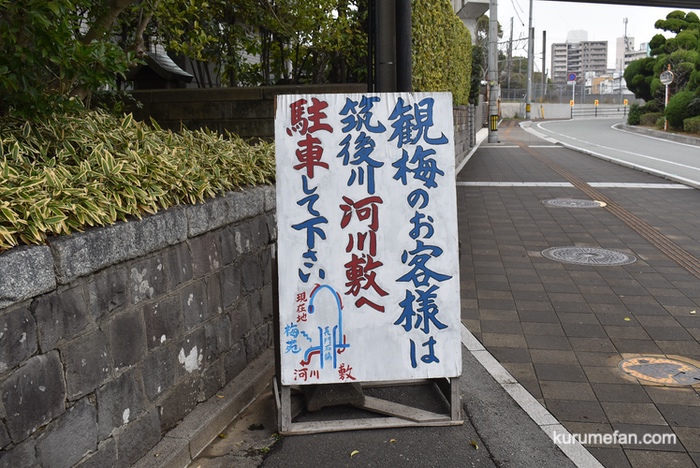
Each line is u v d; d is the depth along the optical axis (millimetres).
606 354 4895
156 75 8547
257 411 4121
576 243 8500
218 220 4000
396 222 3729
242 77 10070
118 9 4445
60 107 3854
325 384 4055
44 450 2625
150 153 3971
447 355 3801
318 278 3689
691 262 7438
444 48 12352
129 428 3180
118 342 3086
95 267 2883
